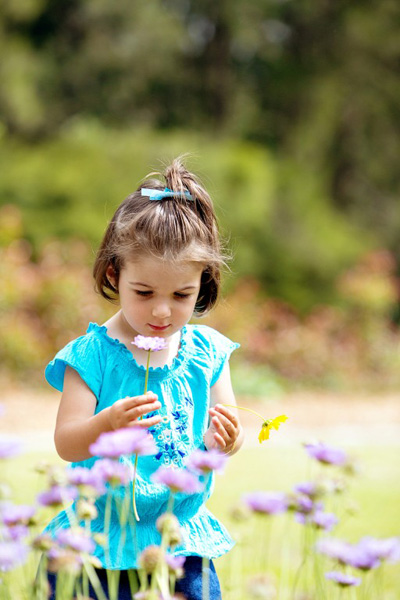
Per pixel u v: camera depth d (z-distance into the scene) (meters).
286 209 17.62
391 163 21.84
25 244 14.91
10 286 11.20
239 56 21.95
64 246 12.45
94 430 2.38
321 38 21.52
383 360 13.37
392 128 21.84
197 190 2.79
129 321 2.60
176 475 2.04
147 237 2.54
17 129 18.64
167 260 2.50
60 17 20.22
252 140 21.44
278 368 12.70
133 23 20.56
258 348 12.71
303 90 21.33
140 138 16.81
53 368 2.71
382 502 5.52
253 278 16.75
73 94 20.17
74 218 15.25
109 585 2.38
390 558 2.27
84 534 2.09
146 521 2.58
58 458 6.48
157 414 2.66
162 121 21.22
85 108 20.16
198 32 21.77
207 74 21.61
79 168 15.80
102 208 15.53
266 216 16.98
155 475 2.06
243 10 21.00
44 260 12.07
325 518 2.59
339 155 21.75
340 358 13.02
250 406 10.48
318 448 2.42
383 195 21.53
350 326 13.81
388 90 21.62
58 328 11.39
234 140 20.27
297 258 17.20
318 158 21.31
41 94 19.42
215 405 2.85
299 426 9.27
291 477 6.22
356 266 17.56
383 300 13.73
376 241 19.44
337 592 3.00
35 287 11.47
